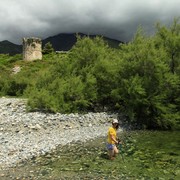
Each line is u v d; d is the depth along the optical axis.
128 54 36.19
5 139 25.39
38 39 104.06
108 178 16.42
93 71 39.72
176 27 37.41
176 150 22.91
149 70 34.62
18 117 32.62
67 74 40.69
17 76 55.81
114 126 20.45
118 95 36.44
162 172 17.66
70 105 36.81
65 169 17.95
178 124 34.25
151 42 35.88
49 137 27.14
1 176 16.67
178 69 35.78
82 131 30.19
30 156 20.86
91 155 21.30
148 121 34.94
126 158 20.53
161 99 34.25
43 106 36.09
